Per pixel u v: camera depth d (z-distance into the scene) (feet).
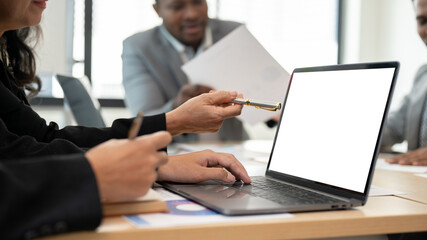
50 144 2.62
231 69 5.75
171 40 9.41
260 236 1.89
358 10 13.74
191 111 3.18
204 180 2.79
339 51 14.30
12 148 2.54
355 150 2.41
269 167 3.11
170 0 8.92
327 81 2.80
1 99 3.16
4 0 3.04
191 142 7.59
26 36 4.48
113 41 12.01
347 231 2.03
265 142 7.67
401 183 3.30
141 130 3.14
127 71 9.43
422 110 6.98
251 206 2.09
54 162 1.74
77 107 5.04
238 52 5.64
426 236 2.37
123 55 9.60
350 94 2.58
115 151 1.85
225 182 2.87
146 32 9.58
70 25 11.50
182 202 2.35
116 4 12.00
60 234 1.66
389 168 4.29
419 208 2.31
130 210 2.01
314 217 2.03
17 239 1.56
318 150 2.68
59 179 1.69
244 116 5.86
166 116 3.20
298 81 3.09
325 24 14.15
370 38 13.85
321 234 1.98
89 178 1.73
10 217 1.56
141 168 1.86
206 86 6.02
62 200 1.65
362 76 2.54
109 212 1.96
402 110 7.57
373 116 2.38
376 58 13.89
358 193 2.29
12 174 1.64
